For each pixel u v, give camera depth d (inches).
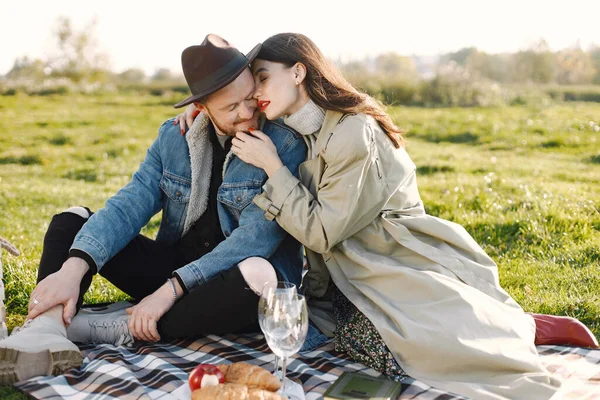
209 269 132.8
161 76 1074.7
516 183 331.3
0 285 129.3
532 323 135.3
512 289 179.0
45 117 677.9
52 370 117.9
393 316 123.6
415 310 123.4
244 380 108.1
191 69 130.0
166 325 131.9
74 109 741.3
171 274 148.2
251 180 140.1
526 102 676.7
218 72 128.0
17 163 474.6
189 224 146.3
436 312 122.4
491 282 131.6
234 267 128.0
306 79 132.0
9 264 184.4
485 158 427.2
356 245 134.5
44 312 125.6
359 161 126.0
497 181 339.6
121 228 138.7
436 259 130.1
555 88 733.3
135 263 145.2
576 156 422.9
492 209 270.8
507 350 119.4
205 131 142.4
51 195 358.3
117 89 907.4
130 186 144.9
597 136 482.9
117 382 115.0
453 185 332.5
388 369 122.6
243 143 134.3
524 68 824.3
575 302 166.1
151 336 131.4
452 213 267.7
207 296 128.0
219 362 127.6
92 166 462.3
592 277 184.1
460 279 130.2
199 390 101.8
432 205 283.0
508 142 483.8
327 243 128.9
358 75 759.1
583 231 225.9
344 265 134.0
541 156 430.6
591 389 118.6
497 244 222.4
